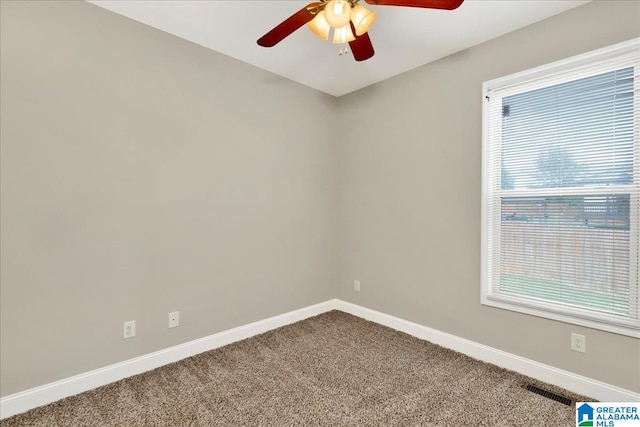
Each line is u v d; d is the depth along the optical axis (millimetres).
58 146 1842
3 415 1689
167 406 1802
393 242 2988
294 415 1732
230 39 2367
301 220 3188
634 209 1774
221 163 2578
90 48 1943
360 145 3285
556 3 1905
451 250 2564
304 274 3227
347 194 3426
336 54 2576
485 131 2348
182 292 2367
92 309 1975
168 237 2291
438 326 2652
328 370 2207
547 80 2070
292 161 3100
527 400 1871
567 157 2014
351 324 3072
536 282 2150
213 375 2137
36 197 1777
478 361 2350
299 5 1956
